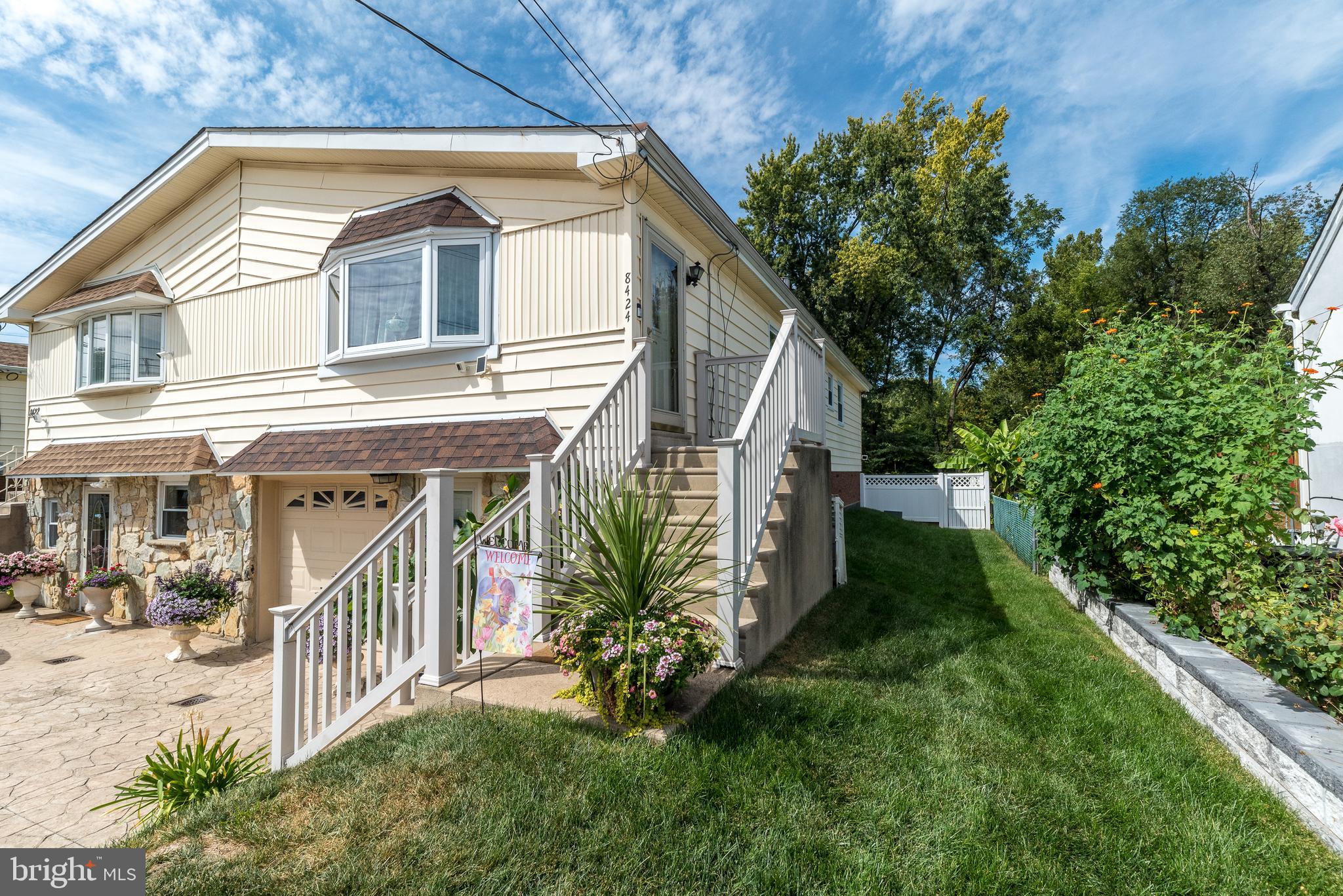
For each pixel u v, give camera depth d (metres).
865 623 5.20
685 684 3.08
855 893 2.02
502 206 6.07
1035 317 24.86
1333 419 6.62
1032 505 6.15
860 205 23.98
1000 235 24.45
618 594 3.08
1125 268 26.33
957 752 2.95
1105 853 2.29
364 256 6.57
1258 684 3.20
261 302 7.51
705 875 2.09
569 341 5.68
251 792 2.67
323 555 7.45
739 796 2.50
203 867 2.16
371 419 6.65
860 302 23.27
